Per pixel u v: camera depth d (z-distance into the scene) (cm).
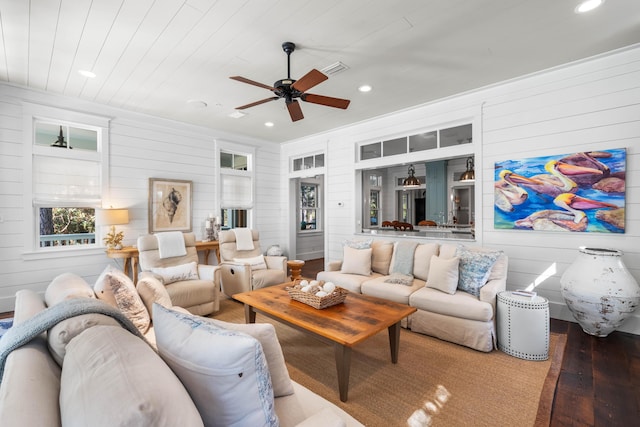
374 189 921
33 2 228
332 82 367
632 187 301
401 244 395
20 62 321
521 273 364
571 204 330
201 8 236
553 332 308
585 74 323
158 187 495
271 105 440
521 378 229
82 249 423
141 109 459
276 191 682
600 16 246
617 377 228
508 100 372
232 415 96
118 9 237
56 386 91
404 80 362
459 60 317
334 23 254
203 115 486
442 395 208
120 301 205
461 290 316
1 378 103
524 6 233
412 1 228
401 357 262
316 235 808
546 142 346
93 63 322
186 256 425
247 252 489
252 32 267
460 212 805
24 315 136
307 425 101
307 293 265
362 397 206
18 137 378
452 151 423
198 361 95
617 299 273
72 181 420
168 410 69
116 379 72
